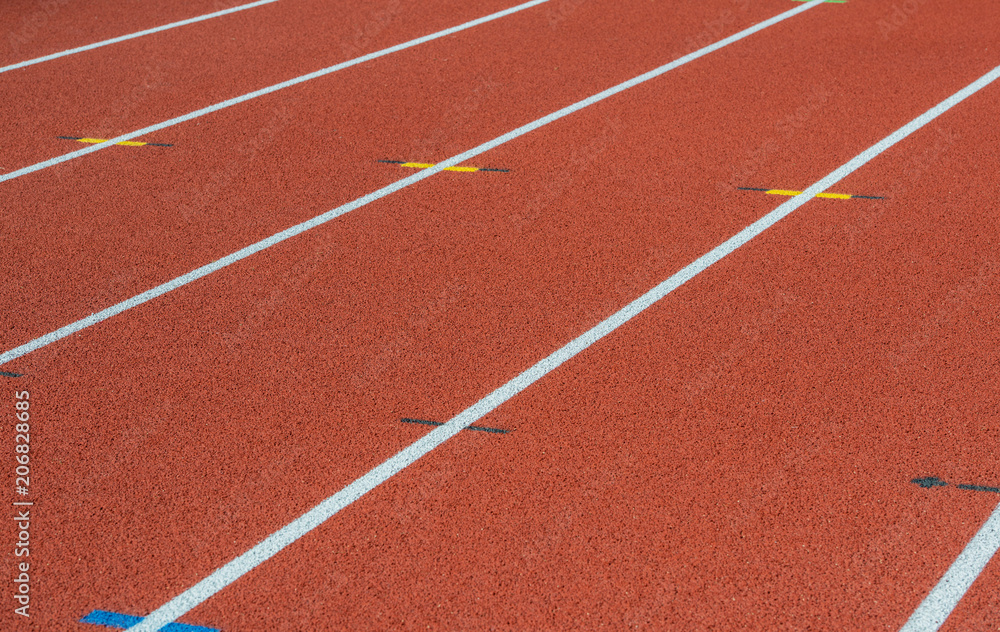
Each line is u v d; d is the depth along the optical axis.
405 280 5.72
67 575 3.68
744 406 4.49
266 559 3.74
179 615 3.50
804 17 10.70
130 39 10.55
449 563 3.69
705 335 5.07
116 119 8.39
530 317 5.30
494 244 6.12
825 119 7.92
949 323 5.07
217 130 8.11
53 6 11.82
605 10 11.25
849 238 6.03
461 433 4.40
